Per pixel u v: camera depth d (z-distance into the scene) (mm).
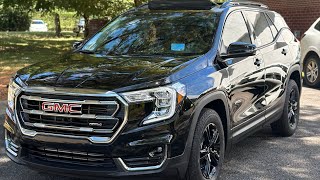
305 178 4922
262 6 6477
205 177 4422
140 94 3832
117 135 3809
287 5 15547
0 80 10383
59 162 4043
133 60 4586
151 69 4176
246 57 5227
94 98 3828
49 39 24578
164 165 3887
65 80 4055
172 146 3904
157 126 3848
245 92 5129
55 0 16672
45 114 3992
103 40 5488
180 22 5324
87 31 20672
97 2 16625
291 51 6629
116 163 3854
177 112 3936
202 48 4832
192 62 4410
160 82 3920
